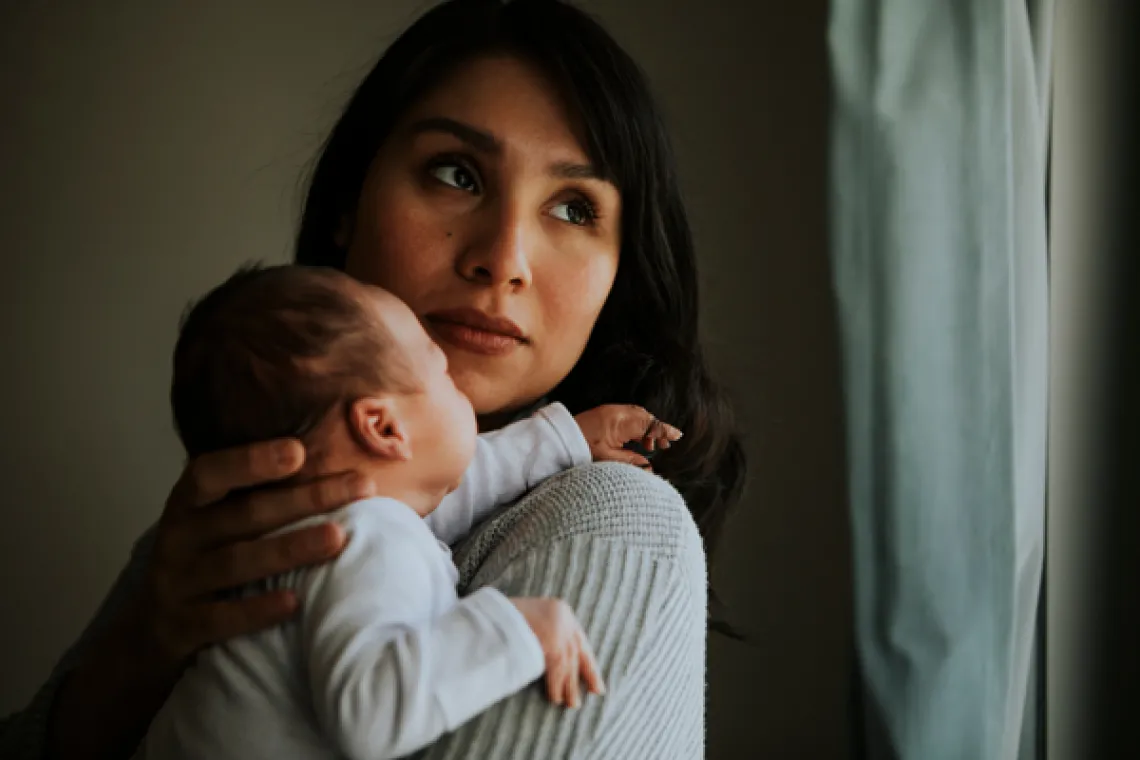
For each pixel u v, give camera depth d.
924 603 1.13
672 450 1.12
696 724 0.68
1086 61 1.33
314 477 0.71
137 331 2.16
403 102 0.92
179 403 0.75
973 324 1.14
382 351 0.73
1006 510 1.13
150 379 2.17
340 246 1.06
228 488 0.66
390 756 0.57
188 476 0.67
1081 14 1.32
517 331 0.87
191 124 2.13
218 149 2.14
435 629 0.61
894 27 1.14
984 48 1.14
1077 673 1.36
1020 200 1.20
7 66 2.10
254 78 2.12
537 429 0.88
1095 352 1.35
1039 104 1.27
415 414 0.74
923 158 1.13
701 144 1.99
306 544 0.62
